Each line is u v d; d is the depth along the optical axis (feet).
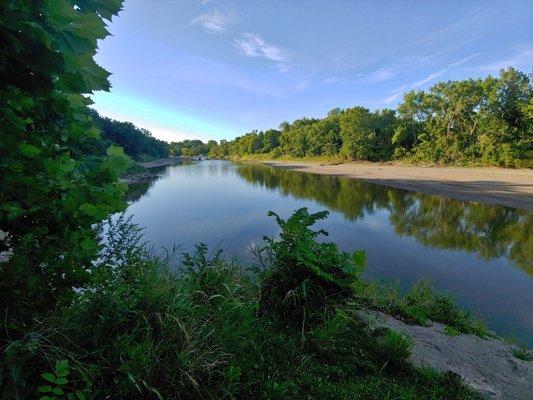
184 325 6.52
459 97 136.87
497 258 31.48
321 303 9.36
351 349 8.46
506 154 119.14
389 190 82.23
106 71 5.15
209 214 51.37
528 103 121.49
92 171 5.76
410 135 173.27
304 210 11.07
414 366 8.33
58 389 4.36
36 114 5.33
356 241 37.17
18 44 3.94
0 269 4.35
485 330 15.66
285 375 7.06
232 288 9.53
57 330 5.19
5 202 4.44
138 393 5.28
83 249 5.29
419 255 32.27
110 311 5.93
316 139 230.07
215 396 5.82
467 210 55.26
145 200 67.77
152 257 11.80
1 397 4.04
